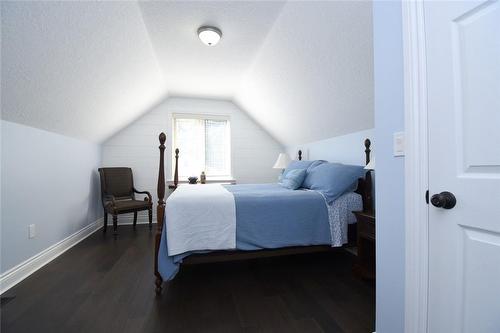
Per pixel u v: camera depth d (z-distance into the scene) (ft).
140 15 6.81
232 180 15.25
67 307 5.47
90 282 6.66
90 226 11.61
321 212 7.35
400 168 3.78
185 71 10.86
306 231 7.11
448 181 3.10
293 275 7.24
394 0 3.83
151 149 14.23
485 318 2.79
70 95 7.48
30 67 5.57
